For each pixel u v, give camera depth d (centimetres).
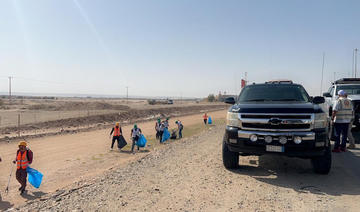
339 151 750
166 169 629
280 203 384
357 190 433
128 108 5041
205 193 438
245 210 362
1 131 1778
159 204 394
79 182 588
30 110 4241
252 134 476
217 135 1373
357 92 973
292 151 460
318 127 462
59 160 921
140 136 1128
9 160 949
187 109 5781
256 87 662
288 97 590
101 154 1042
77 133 1848
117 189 479
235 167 586
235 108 529
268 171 568
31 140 1481
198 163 679
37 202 453
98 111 4034
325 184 468
